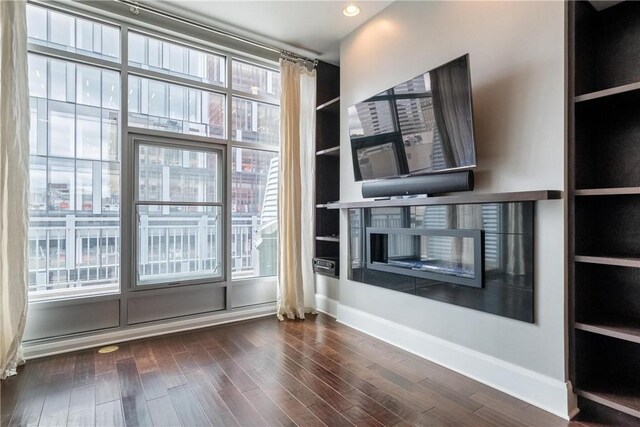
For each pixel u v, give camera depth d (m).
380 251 3.17
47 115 2.81
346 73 3.52
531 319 2.04
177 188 3.37
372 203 2.92
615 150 2.08
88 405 2.00
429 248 2.70
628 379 2.03
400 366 2.51
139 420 1.86
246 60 3.73
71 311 2.85
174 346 2.89
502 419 1.88
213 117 3.57
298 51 3.87
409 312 2.82
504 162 2.21
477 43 2.36
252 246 3.85
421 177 2.54
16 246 2.44
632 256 1.88
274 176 4.00
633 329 1.80
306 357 2.67
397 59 2.97
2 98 2.38
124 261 3.05
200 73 3.50
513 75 2.16
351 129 3.13
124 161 3.05
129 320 3.10
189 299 3.42
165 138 3.28
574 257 1.93
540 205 2.02
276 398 2.08
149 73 3.19
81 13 2.87
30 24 2.72
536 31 2.06
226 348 2.85
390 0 2.96
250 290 3.79
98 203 3.01
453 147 2.30
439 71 2.33
